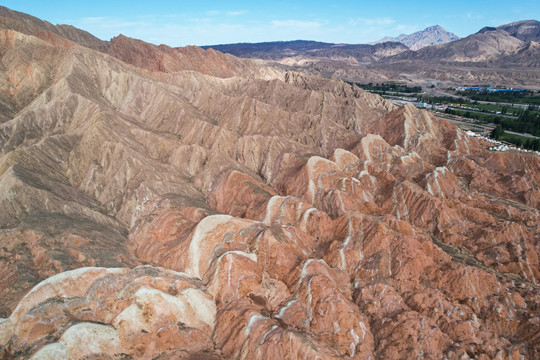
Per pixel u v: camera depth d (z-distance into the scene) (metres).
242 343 38.75
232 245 50.84
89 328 37.06
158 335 39.16
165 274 45.81
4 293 42.22
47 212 53.22
